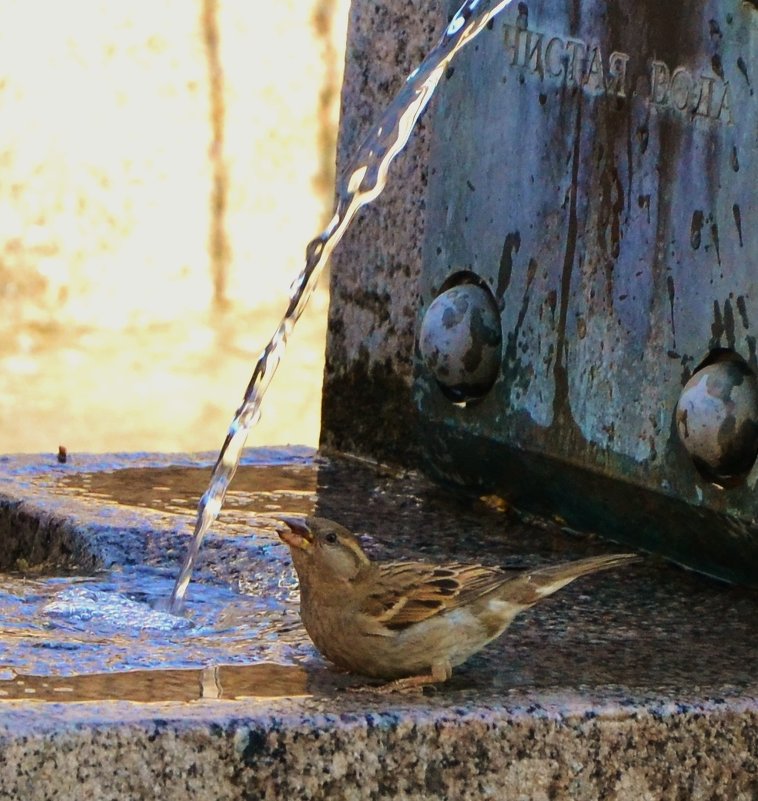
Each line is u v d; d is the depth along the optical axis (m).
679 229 9.50
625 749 7.56
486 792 7.41
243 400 10.06
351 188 10.13
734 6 9.05
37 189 29.36
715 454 9.21
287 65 31.08
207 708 7.29
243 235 31.05
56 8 29.25
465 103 11.05
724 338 9.27
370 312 12.75
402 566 8.08
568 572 8.24
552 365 10.45
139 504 11.32
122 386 26.06
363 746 7.24
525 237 10.62
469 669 8.19
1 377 26.17
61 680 7.72
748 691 7.90
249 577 9.98
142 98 30.03
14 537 11.24
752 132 9.01
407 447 12.46
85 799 6.92
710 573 9.97
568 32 10.20
